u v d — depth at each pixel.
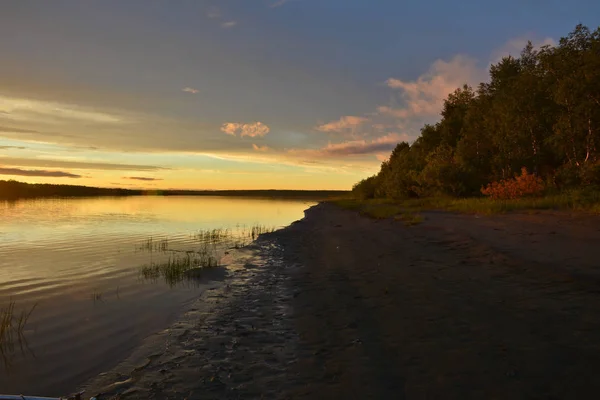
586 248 10.02
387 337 5.50
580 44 31.02
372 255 12.69
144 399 4.27
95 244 18.75
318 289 8.82
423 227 18.55
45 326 6.95
